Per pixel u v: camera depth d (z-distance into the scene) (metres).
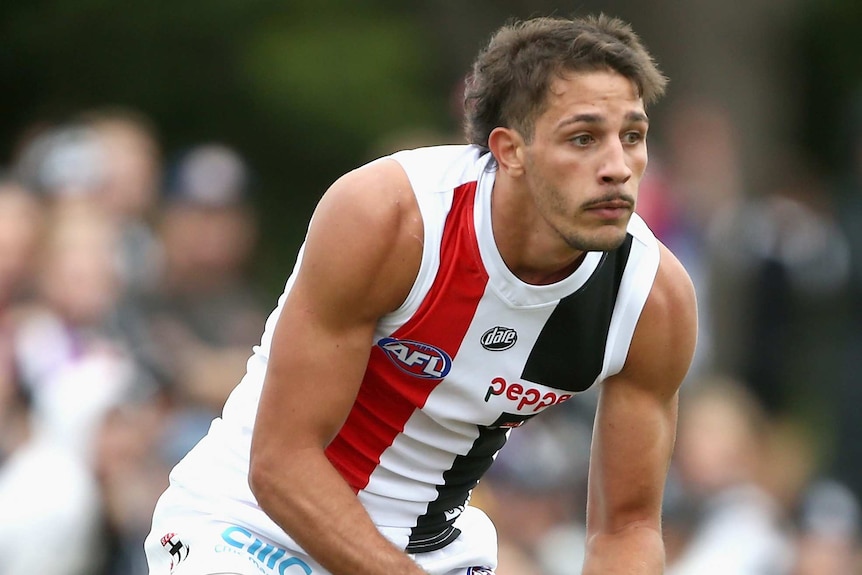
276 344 13.43
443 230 13.41
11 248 26.61
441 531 15.23
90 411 24.11
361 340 13.45
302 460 13.42
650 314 14.10
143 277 28.33
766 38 45.12
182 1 43.25
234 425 14.65
